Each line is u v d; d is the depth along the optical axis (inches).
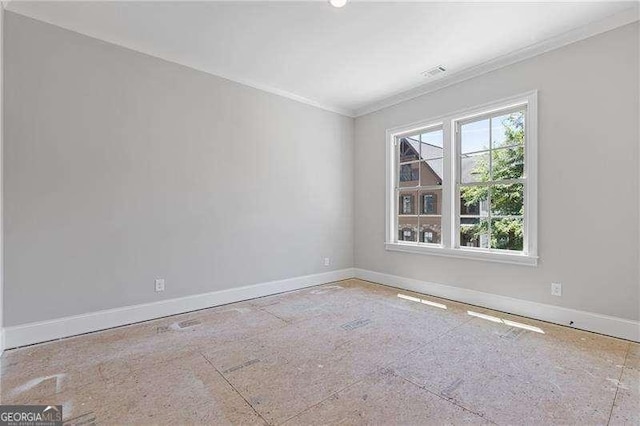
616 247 98.3
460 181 141.3
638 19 93.4
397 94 160.7
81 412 62.7
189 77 126.4
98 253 106.5
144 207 115.7
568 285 107.7
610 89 98.7
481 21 99.5
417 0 89.6
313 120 169.6
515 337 99.3
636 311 94.9
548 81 111.7
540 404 64.9
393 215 169.6
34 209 95.4
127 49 112.1
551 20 99.0
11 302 92.0
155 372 78.2
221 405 65.1
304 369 79.7
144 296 115.8
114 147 109.4
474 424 58.9
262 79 143.2
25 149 94.0
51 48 98.0
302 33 106.5
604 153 100.1
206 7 92.5
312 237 169.3
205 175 130.7
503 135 127.3
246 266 143.5
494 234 129.6
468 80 135.2
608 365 80.7
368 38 109.5
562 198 108.7
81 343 95.6
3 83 90.4
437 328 107.6
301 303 137.3
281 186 156.2
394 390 70.4
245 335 101.9
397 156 169.5
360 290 159.8
